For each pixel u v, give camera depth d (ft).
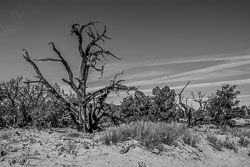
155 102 100.68
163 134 44.52
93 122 62.39
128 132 42.19
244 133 66.74
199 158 41.01
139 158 34.81
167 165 34.91
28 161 27.99
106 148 36.06
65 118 69.51
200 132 62.18
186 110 100.42
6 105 68.08
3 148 31.53
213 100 105.91
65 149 33.63
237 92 107.65
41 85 71.67
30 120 68.44
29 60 62.85
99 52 65.72
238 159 46.03
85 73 63.10
